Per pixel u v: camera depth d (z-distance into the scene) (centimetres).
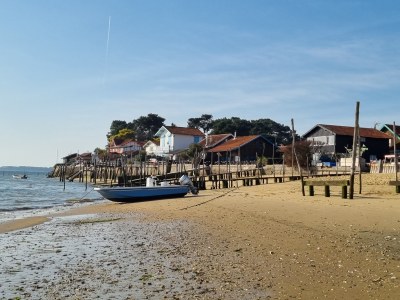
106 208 2852
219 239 1370
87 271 1016
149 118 14800
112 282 907
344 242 1220
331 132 6712
